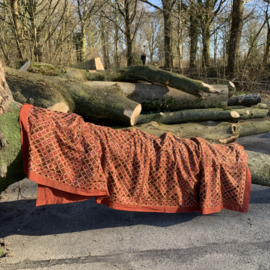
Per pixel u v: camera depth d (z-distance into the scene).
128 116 3.85
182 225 2.42
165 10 11.15
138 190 2.19
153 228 2.38
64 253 2.04
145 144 2.25
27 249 2.09
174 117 4.50
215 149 2.41
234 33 10.26
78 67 5.75
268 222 2.41
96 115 4.08
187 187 2.30
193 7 10.80
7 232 2.33
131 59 12.80
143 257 1.97
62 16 10.48
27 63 4.61
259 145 4.80
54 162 1.99
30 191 3.18
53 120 2.09
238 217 2.53
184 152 2.29
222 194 2.39
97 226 2.43
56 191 2.03
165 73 4.75
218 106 4.93
